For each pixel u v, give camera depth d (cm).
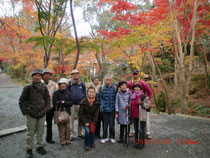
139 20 494
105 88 317
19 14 910
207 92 888
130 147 293
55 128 406
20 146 294
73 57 982
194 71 1079
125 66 1288
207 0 580
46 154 263
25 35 965
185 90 603
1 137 334
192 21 573
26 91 247
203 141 313
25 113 244
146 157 254
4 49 1202
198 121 460
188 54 1060
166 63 1177
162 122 459
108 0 536
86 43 427
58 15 513
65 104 290
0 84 1597
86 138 280
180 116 530
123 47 469
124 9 511
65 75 1172
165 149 283
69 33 909
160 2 550
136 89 293
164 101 663
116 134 367
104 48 745
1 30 950
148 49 527
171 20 456
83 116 288
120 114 301
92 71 1445
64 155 261
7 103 771
